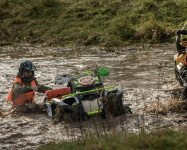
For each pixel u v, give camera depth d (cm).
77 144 711
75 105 1045
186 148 585
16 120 1130
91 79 1116
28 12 3669
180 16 3025
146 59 2189
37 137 951
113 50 2581
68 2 3812
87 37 2994
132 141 625
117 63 2119
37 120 1130
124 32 2900
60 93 1222
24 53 2667
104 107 1042
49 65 2158
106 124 972
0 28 3428
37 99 1465
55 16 3531
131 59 2220
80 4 3662
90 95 1109
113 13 3328
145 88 1521
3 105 1366
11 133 997
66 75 1173
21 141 924
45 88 1271
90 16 3366
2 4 3866
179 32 1345
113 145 611
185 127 928
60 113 1086
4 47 2989
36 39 3159
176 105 1157
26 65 1221
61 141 845
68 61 2267
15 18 3591
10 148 872
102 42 2870
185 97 1235
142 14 3175
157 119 1024
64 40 3039
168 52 2383
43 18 3534
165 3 3216
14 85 1214
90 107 1056
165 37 2770
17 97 1238
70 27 3259
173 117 1068
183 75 1251
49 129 1022
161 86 1541
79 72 1919
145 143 611
